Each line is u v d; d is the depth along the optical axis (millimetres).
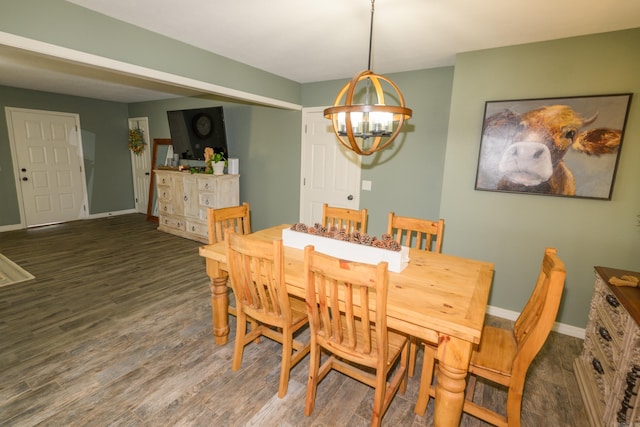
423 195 3424
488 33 2316
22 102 5195
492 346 1708
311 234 2096
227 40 2627
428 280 1738
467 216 2891
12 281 3316
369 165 3736
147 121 6297
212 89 2957
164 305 2893
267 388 1927
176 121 5379
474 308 1441
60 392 1836
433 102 3246
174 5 2047
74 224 5809
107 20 2211
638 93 2188
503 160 2641
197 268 3795
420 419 1749
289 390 1920
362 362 1534
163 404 1779
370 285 1320
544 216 2586
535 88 2496
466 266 1956
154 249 4484
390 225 2492
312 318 1602
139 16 2217
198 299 3021
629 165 2266
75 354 2178
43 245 4535
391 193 3625
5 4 1792
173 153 5766
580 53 2322
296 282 1690
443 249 3033
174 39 2611
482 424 1739
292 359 1874
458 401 1418
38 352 2184
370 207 3799
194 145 5277
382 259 1865
